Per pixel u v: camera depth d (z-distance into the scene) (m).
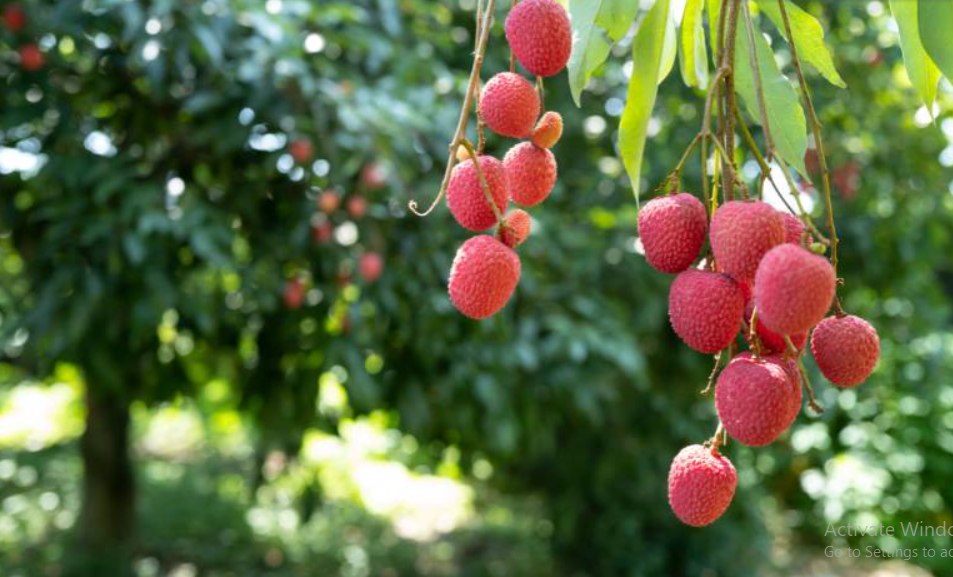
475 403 1.98
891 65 2.29
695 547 2.92
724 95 0.58
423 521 3.98
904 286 2.68
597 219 2.01
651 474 2.67
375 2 1.93
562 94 2.10
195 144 1.72
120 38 1.68
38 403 4.97
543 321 1.94
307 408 1.88
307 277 1.81
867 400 3.34
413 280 1.79
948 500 3.40
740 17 0.66
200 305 1.65
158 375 1.99
